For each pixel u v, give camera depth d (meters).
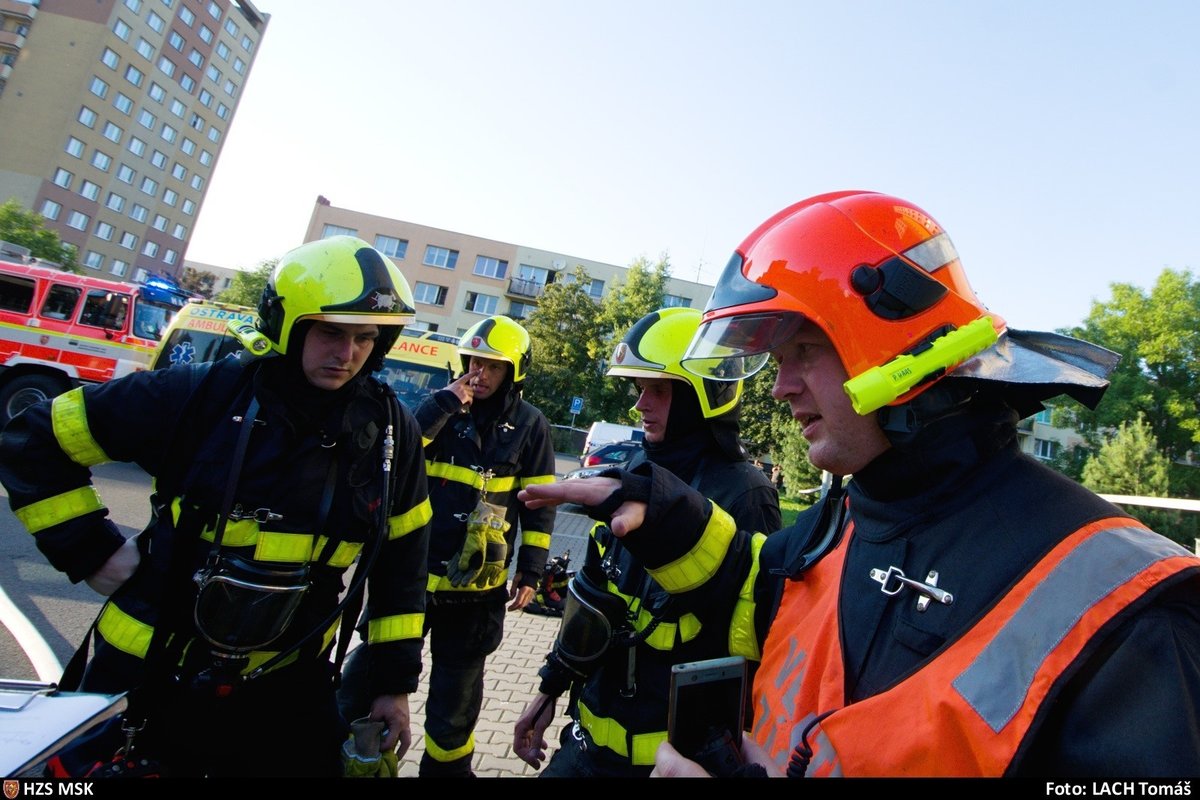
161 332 12.22
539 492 1.42
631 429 18.50
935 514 0.91
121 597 1.59
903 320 0.95
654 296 32.88
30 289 11.19
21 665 3.46
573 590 1.88
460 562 2.72
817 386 1.01
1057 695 0.67
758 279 1.04
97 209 54.34
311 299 1.60
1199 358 29.94
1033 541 0.80
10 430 1.60
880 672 0.85
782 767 0.95
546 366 31.52
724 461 2.16
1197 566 0.69
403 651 1.93
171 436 1.59
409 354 9.90
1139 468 21.80
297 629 1.65
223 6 62.12
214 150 65.25
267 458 1.59
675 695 1.01
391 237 42.47
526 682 4.30
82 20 51.34
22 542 5.53
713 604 1.44
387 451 1.78
